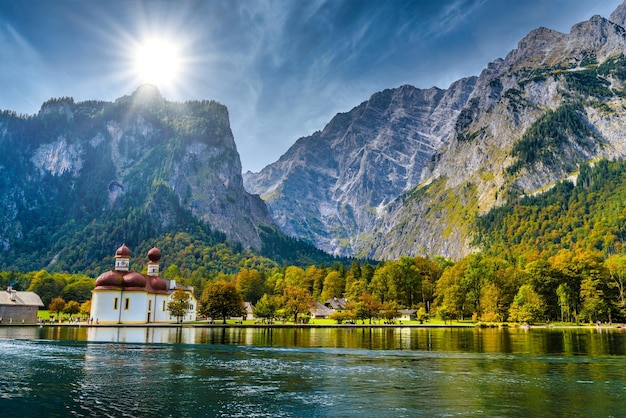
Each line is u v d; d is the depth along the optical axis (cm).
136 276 16925
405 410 3606
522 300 17262
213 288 16388
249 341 9300
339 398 3991
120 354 6888
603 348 8106
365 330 14138
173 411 3562
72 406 3697
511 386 4525
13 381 4700
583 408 3659
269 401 3888
